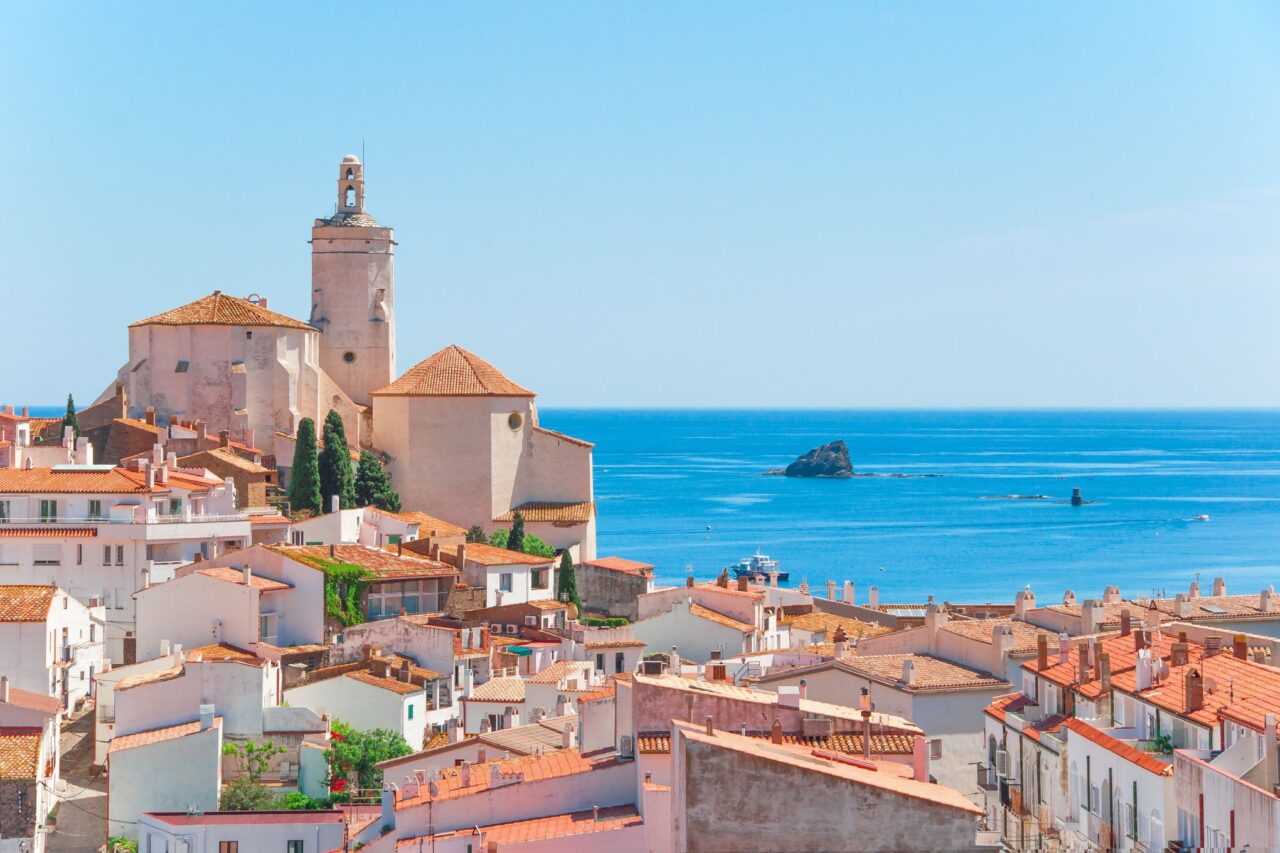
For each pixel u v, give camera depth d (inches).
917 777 3944.4
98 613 7736.2
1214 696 4188.0
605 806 4190.5
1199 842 3735.2
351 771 6038.4
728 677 6146.7
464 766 4704.7
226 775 6023.6
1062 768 4658.0
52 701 6294.3
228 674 6161.4
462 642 7381.9
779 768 3452.3
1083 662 4904.0
